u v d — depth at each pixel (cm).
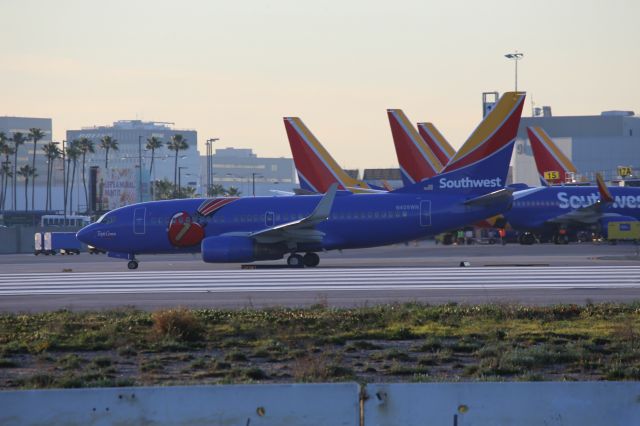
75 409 4381
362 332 8956
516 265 18088
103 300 12825
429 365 7269
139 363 7512
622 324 8994
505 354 7350
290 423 4400
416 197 19475
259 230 19625
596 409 4422
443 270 16750
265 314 10238
